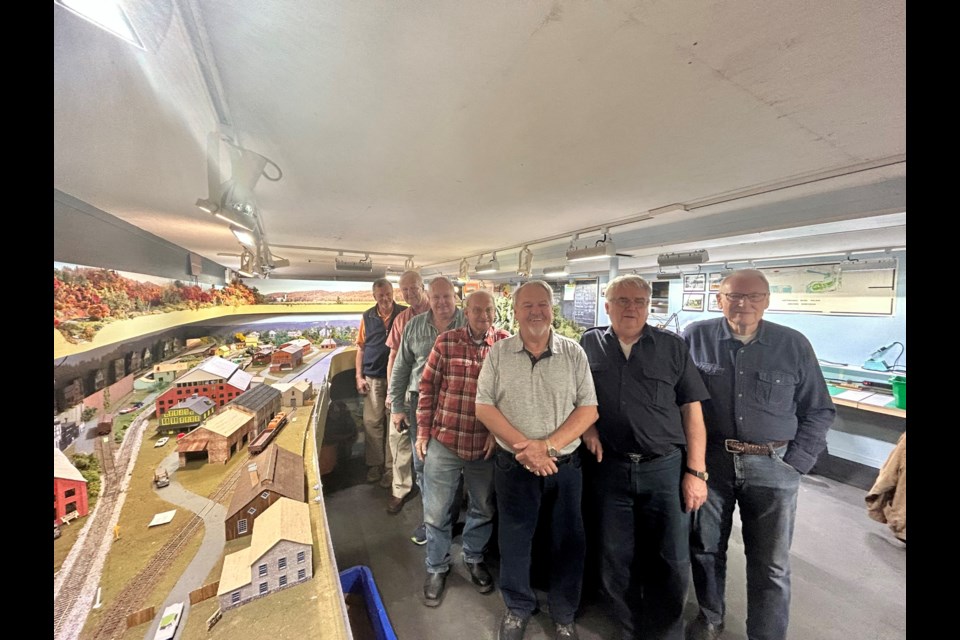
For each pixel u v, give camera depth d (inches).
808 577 75.6
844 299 135.4
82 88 27.8
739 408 52.9
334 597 31.7
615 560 53.0
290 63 29.0
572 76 31.7
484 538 66.9
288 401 83.5
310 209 82.0
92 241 60.3
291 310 186.1
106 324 58.7
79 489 41.1
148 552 36.0
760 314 52.6
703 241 101.4
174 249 105.3
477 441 62.6
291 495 42.3
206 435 55.4
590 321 238.2
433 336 78.2
